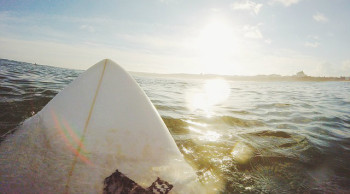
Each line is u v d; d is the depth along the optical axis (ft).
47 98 12.03
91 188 3.52
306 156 6.96
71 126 4.61
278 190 4.98
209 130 9.46
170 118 10.90
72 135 4.44
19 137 4.76
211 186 4.89
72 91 5.36
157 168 4.36
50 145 4.29
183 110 13.76
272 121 12.13
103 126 4.66
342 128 11.22
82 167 3.85
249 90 42.50
